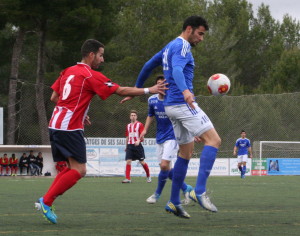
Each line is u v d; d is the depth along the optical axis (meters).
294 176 30.66
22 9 32.88
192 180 23.00
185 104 7.48
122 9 57.78
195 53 55.25
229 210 9.41
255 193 14.47
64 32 34.38
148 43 51.75
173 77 7.23
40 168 28.72
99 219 7.89
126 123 30.89
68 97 7.22
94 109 30.42
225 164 31.55
